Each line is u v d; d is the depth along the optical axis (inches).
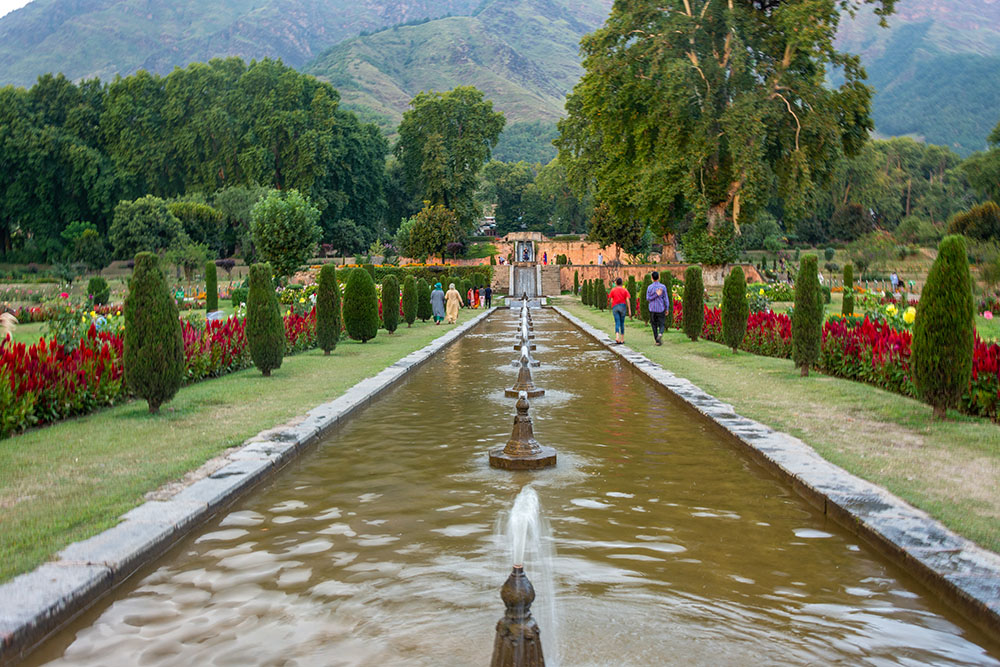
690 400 349.4
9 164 2645.2
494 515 187.8
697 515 187.0
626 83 1449.3
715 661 111.7
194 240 2432.3
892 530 159.9
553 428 307.9
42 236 2669.8
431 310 1147.9
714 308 727.7
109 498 188.2
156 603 134.6
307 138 2578.7
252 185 2588.6
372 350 646.5
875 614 129.1
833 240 3339.1
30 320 1010.1
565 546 163.9
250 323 461.4
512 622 99.3
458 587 140.4
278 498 205.0
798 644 117.6
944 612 130.2
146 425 294.7
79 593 130.8
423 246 2283.5
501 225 4281.5
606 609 130.5
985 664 111.7
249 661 112.3
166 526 165.6
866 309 640.4
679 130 1391.5
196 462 229.1
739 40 1363.2
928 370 292.2
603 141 1710.1
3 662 110.4
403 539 169.5
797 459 228.7
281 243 1456.7
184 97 2834.6
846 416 305.3
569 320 1163.9
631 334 811.4
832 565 152.4
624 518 184.5
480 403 377.7
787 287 1337.4
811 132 1355.8
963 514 170.2
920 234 2377.0
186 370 418.0
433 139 2706.7
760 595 137.2
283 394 382.0
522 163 4335.6
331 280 603.8
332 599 135.5
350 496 206.5
